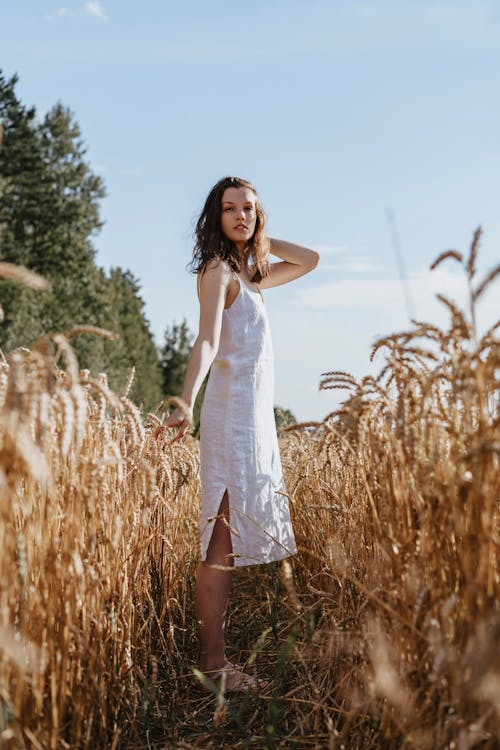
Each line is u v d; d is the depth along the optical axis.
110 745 2.31
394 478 2.15
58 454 2.03
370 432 2.23
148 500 2.23
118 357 41.03
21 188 32.19
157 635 3.17
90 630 2.25
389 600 2.04
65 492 2.08
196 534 3.89
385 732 1.99
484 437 1.72
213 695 2.90
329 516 3.43
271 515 3.08
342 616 2.69
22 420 1.67
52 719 2.00
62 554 2.05
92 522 2.16
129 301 63.31
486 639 1.41
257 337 3.14
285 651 2.26
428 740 1.78
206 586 3.01
